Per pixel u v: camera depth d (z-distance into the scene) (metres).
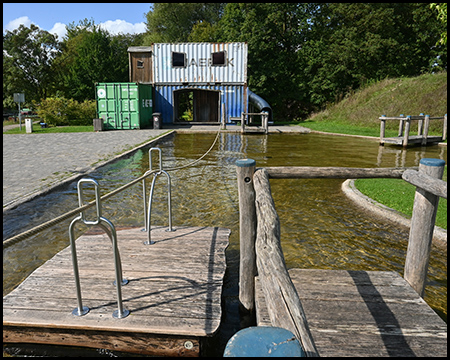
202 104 29.22
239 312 3.43
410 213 5.90
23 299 3.15
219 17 54.34
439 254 4.58
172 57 24.03
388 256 4.53
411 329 2.73
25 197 6.68
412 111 23.64
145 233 4.84
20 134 19.50
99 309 3.00
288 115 37.56
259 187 2.96
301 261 4.38
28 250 4.68
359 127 25.12
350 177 3.58
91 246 4.38
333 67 34.06
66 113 27.14
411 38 34.50
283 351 0.85
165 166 10.41
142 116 22.95
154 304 3.08
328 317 2.87
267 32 34.62
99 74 35.47
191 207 6.57
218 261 3.92
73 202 6.71
